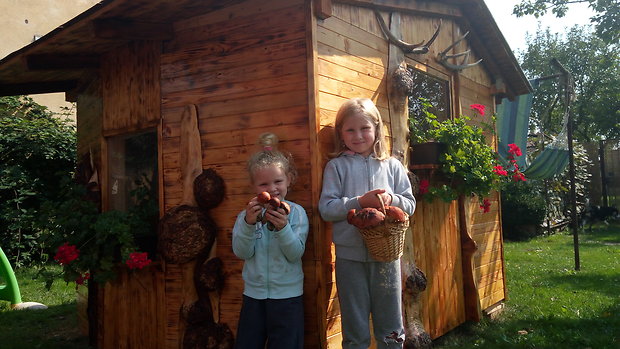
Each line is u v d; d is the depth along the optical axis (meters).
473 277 4.66
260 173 2.65
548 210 13.93
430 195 3.84
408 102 4.03
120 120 3.85
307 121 2.84
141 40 3.63
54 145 9.81
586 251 10.05
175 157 3.36
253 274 2.65
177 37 3.40
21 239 9.04
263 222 2.56
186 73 3.35
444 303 4.27
